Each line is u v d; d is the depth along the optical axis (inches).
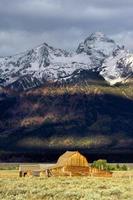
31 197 2519.7
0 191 2800.2
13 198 2402.8
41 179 4522.6
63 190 2832.2
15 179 4505.4
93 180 4249.5
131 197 2487.7
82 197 2453.2
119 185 3378.4
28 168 6038.4
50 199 2413.9
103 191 2738.7
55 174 6112.2
